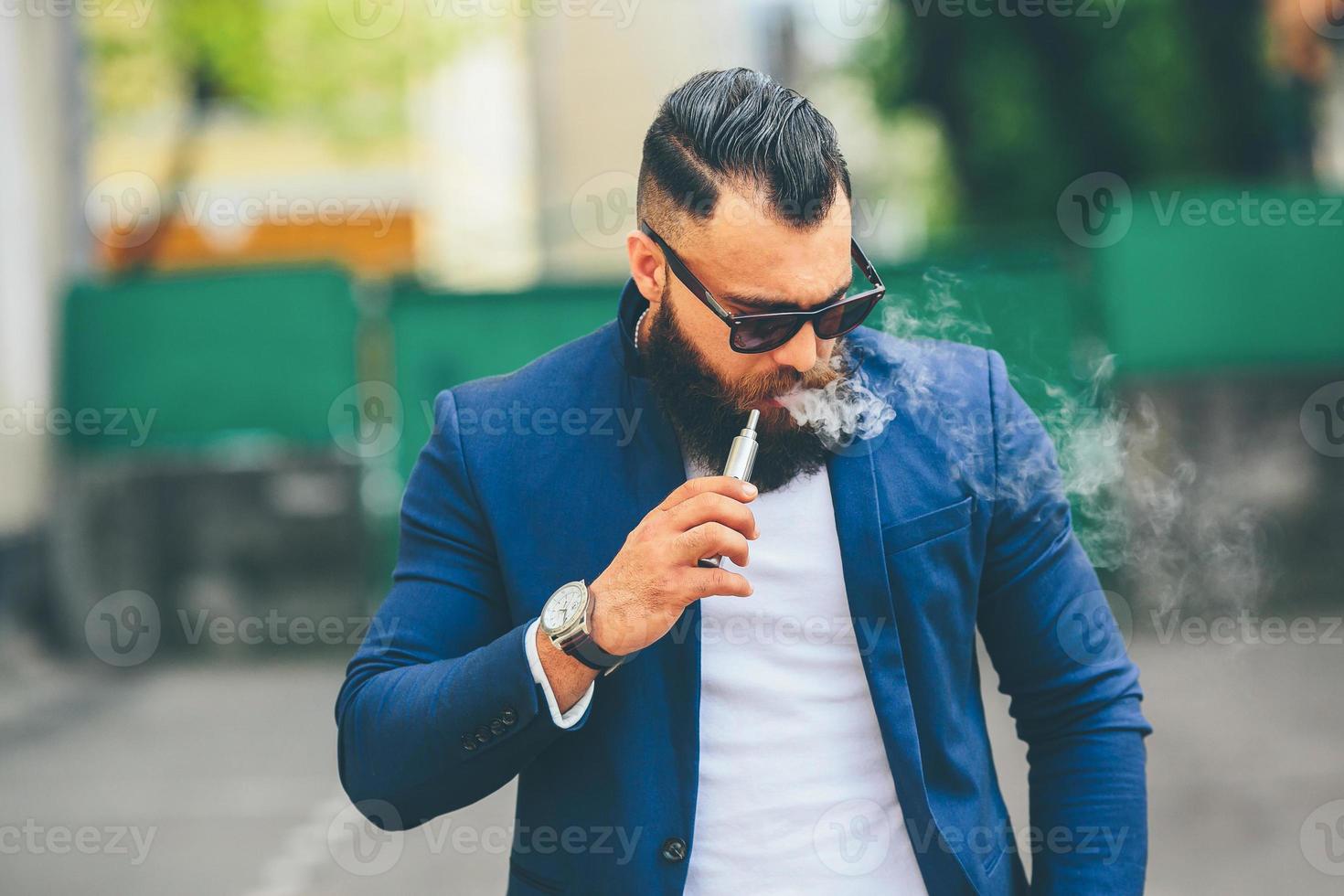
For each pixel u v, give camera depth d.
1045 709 2.40
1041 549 2.40
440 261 22.50
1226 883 6.08
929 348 2.49
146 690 11.66
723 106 2.23
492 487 2.41
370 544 13.33
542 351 13.11
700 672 2.34
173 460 13.23
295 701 10.88
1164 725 8.76
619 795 2.30
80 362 13.32
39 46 13.69
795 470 2.35
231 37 17.38
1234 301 12.88
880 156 19.61
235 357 13.30
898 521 2.32
